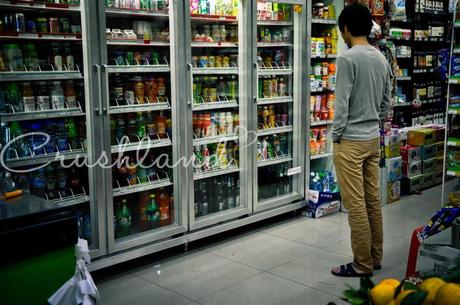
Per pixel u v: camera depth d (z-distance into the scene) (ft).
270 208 16.11
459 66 12.80
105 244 12.02
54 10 11.11
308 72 16.61
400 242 14.43
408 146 20.31
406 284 3.98
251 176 15.42
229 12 14.60
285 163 17.24
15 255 6.89
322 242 14.48
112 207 12.11
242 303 10.75
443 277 4.34
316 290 11.30
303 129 16.79
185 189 13.58
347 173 11.61
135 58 12.92
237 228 15.89
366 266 11.86
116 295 11.22
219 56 14.92
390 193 18.80
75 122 12.03
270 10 15.75
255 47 14.92
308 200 17.12
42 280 7.19
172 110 13.28
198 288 11.52
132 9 12.16
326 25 17.92
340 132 11.49
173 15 12.86
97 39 11.40
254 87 15.10
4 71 10.68
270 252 13.75
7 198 8.00
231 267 12.72
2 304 6.86
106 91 11.69
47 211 7.24
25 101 11.15
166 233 13.21
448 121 13.35
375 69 11.43
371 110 11.55
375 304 3.96
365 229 11.68
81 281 7.34
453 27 12.84
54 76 11.11
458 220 7.20
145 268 12.75
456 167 13.39
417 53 23.25
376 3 17.26
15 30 10.75
